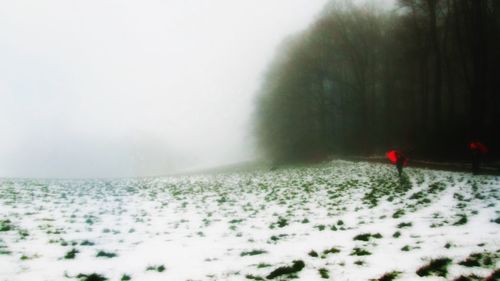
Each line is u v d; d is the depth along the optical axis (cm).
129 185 2531
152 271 525
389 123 5572
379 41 5575
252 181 2595
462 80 4809
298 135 5294
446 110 5434
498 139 3434
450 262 496
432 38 4244
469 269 464
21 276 486
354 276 463
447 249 564
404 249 579
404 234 704
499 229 693
